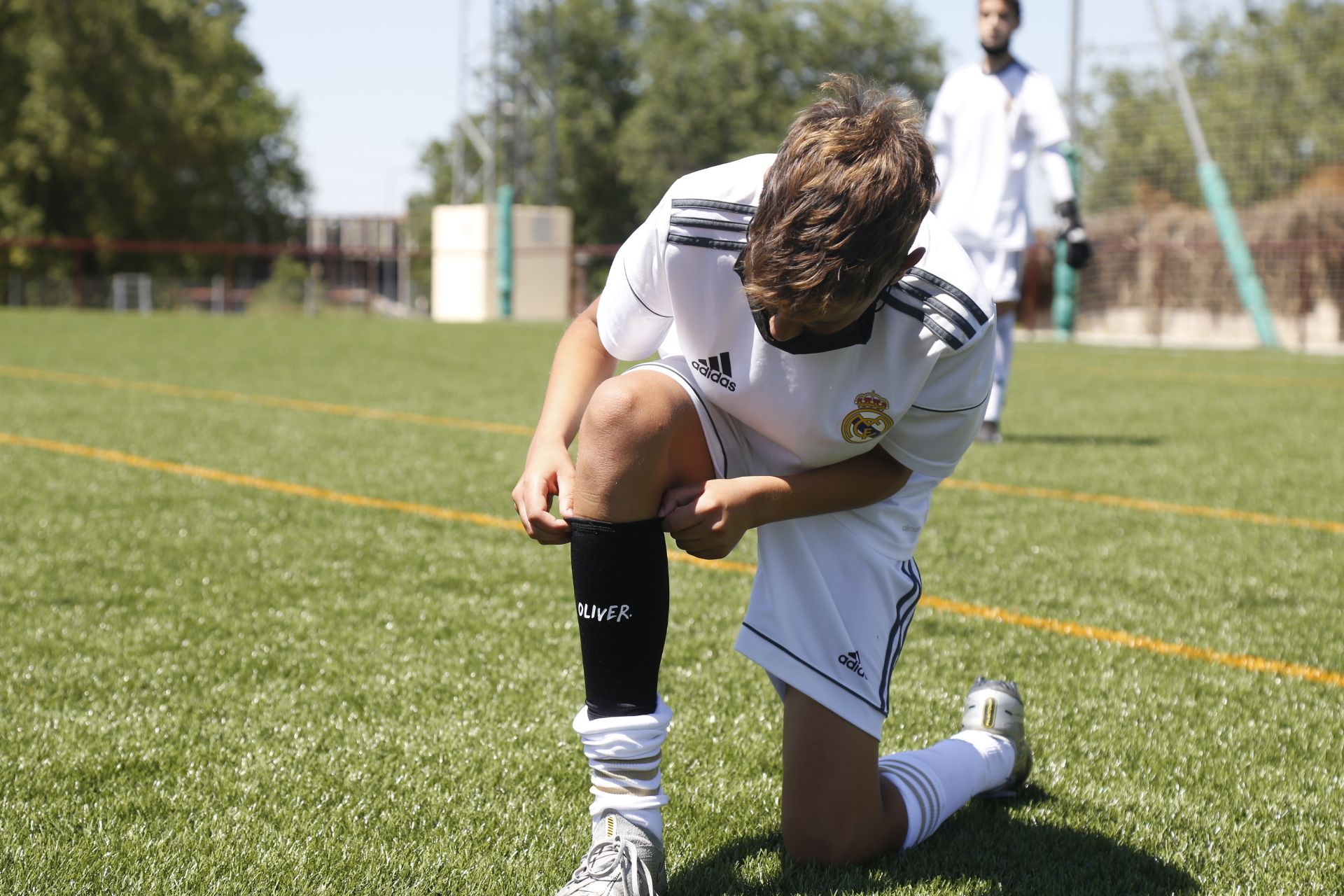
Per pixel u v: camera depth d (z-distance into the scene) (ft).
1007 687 6.48
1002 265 20.03
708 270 5.06
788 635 5.40
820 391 5.12
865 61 160.04
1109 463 18.62
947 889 5.36
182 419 21.48
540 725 7.43
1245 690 8.39
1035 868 5.63
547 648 8.97
